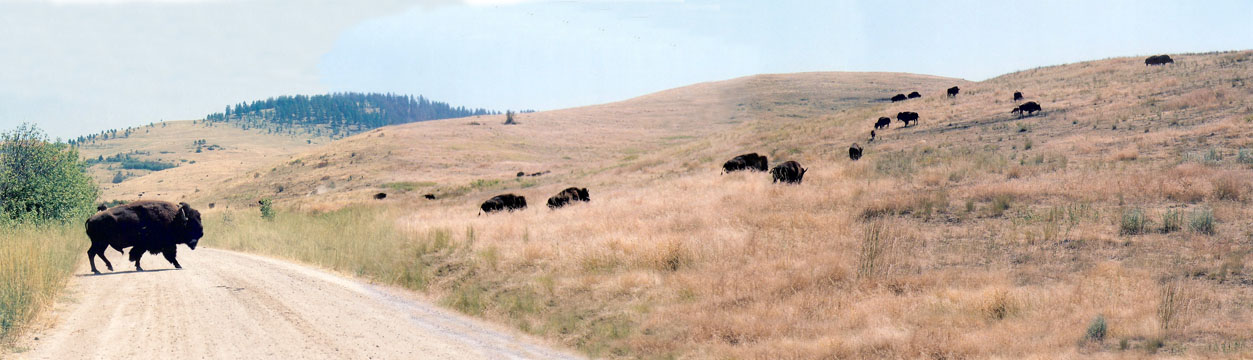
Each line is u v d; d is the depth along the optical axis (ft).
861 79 431.43
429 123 405.80
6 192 64.23
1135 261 40.75
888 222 57.93
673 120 377.30
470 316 38.63
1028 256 44.24
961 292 35.12
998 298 32.14
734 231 55.01
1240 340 25.05
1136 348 25.18
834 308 33.96
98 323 28.60
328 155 328.49
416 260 53.52
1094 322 27.07
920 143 119.24
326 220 87.56
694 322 33.14
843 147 129.08
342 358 25.13
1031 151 94.27
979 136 116.47
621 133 353.10
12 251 34.42
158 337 26.55
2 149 65.87
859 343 27.58
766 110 357.00
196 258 55.83
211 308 32.83
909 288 37.32
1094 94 144.05
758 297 36.83
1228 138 83.71
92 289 36.91
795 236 52.49
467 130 363.76
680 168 141.59
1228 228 47.21
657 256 46.73
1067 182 68.23
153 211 46.32
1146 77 155.22
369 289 44.88
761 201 70.74
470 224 74.23
